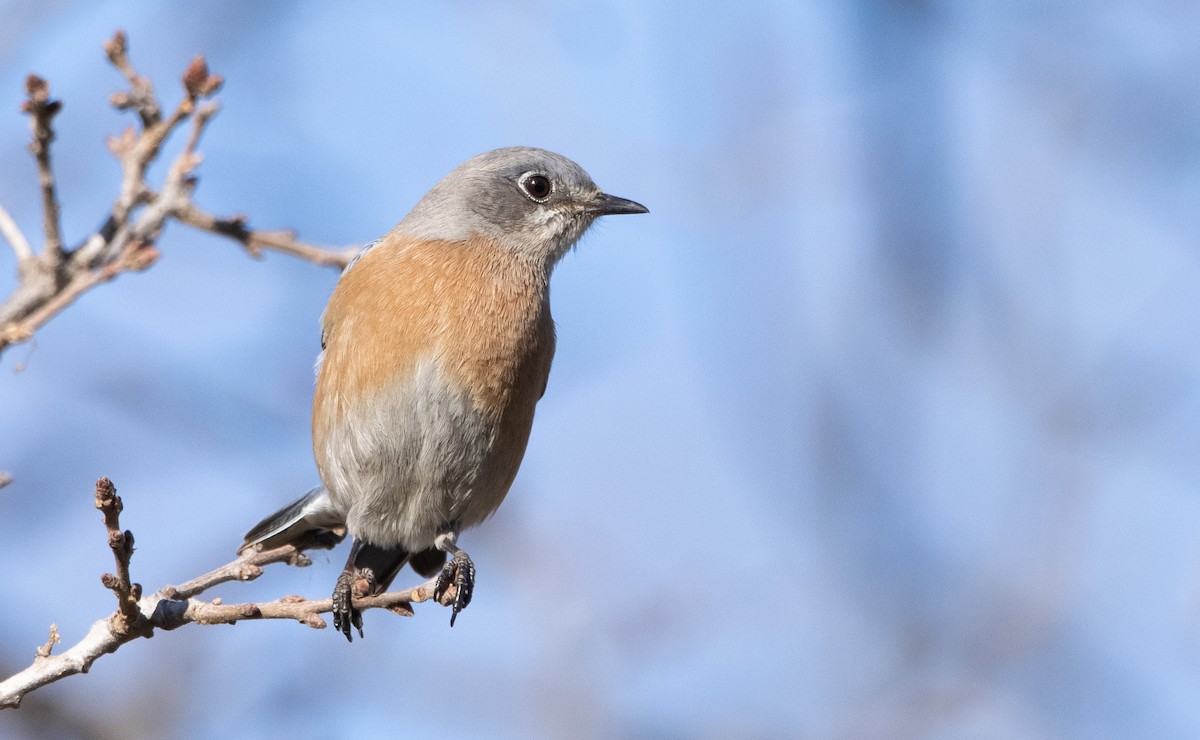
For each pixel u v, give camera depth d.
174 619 9.41
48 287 11.36
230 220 12.38
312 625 9.37
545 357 12.65
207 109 12.22
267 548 12.44
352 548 12.35
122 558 9.02
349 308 12.09
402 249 12.32
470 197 12.84
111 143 12.12
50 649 9.39
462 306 12.09
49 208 11.28
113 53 11.98
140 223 12.15
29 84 10.87
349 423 11.94
